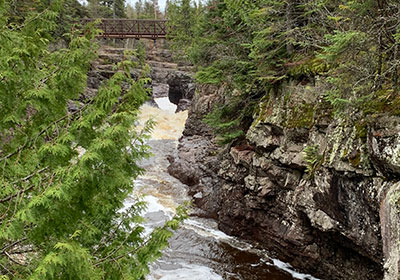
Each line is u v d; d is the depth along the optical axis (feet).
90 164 12.12
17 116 12.88
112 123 13.08
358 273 24.34
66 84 13.87
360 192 20.18
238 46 35.94
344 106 21.67
